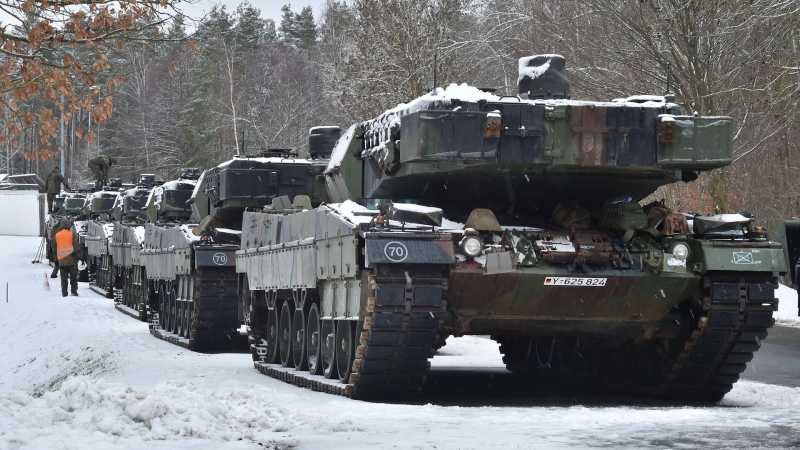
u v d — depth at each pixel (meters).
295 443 10.39
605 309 14.88
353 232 14.13
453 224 14.78
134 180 92.06
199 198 27.92
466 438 10.41
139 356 23.09
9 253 68.25
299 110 74.81
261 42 94.38
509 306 14.56
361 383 14.36
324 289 16.42
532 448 9.68
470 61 46.50
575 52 36.53
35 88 17.80
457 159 14.36
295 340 18.53
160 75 90.31
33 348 30.41
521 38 41.19
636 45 35.34
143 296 34.00
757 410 13.19
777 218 43.25
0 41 17.55
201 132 80.06
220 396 13.70
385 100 44.69
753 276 14.77
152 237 32.41
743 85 35.53
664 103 15.17
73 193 59.03
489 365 22.27
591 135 14.66
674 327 15.35
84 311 37.09
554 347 19.31
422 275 13.62
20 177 94.44
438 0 44.88
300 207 20.14
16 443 9.72
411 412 12.68
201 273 24.69
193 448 10.01
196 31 18.09
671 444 9.84
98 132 100.94
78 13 17.14
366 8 45.50
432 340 13.94
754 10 32.03
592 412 12.62
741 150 36.09
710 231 14.83
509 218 16.39
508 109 14.51
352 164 17.97
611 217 15.05
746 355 15.22
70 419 11.22
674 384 15.68
